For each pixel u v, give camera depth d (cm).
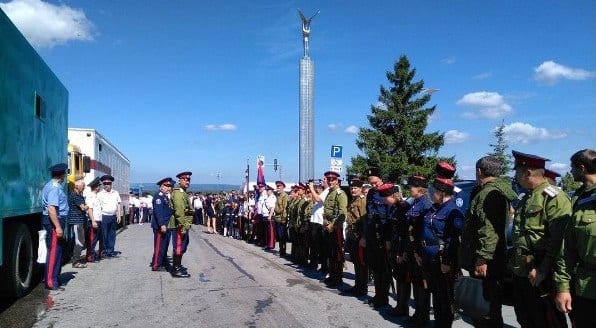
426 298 648
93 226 1243
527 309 454
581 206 389
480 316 556
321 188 1142
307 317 704
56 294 849
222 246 1753
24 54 788
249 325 660
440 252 584
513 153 464
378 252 756
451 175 602
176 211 1024
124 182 2967
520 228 451
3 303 783
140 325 659
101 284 943
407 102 3578
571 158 422
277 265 1245
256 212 1809
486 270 501
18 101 752
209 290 892
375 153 3359
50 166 980
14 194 728
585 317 385
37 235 922
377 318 700
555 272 405
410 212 636
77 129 1794
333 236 945
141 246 1656
